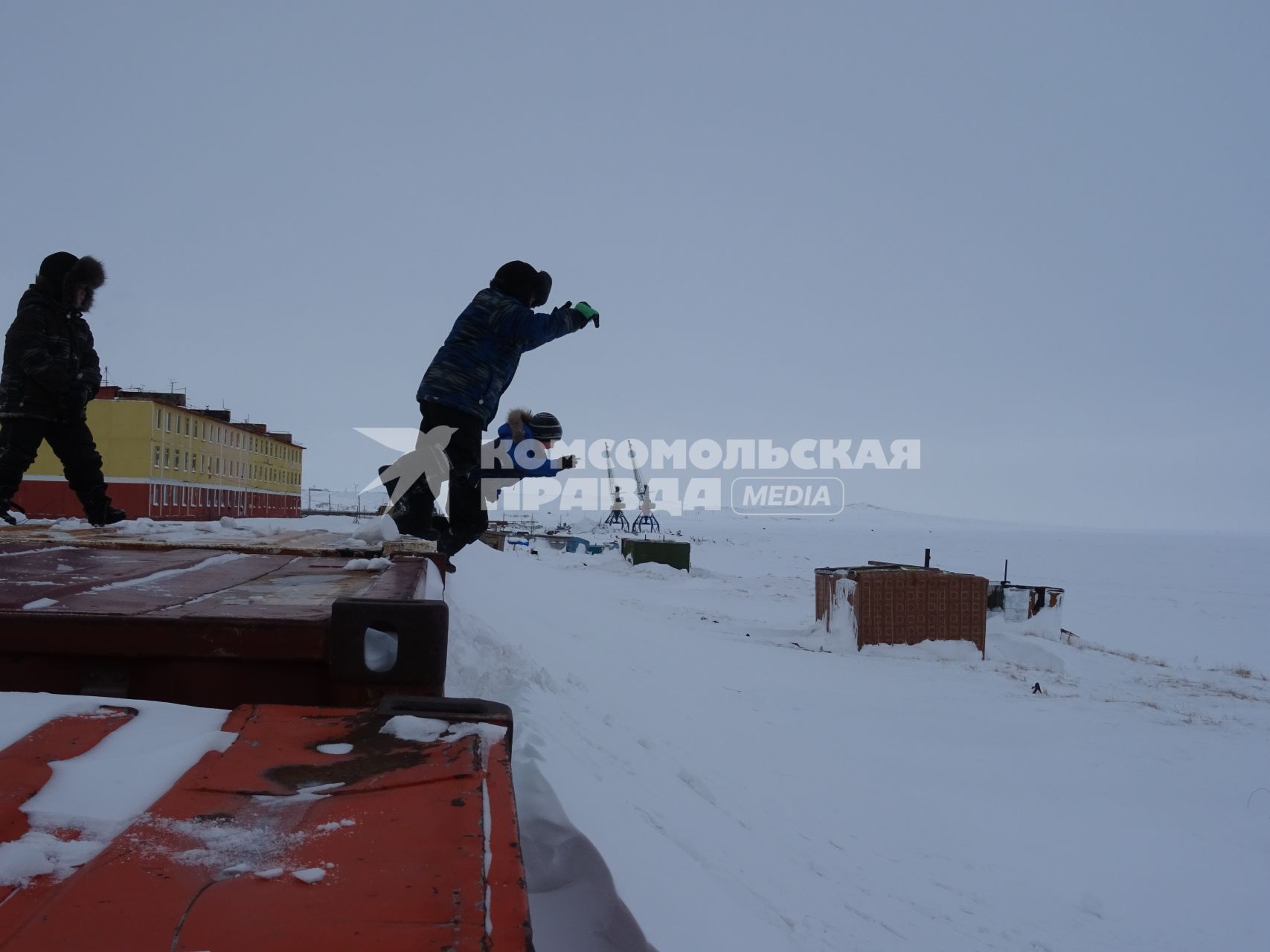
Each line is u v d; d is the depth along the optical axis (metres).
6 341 5.73
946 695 12.89
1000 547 98.44
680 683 10.55
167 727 1.64
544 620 11.41
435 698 1.85
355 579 2.98
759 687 11.82
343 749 1.55
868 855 5.61
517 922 1.01
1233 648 24.62
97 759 1.44
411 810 1.29
